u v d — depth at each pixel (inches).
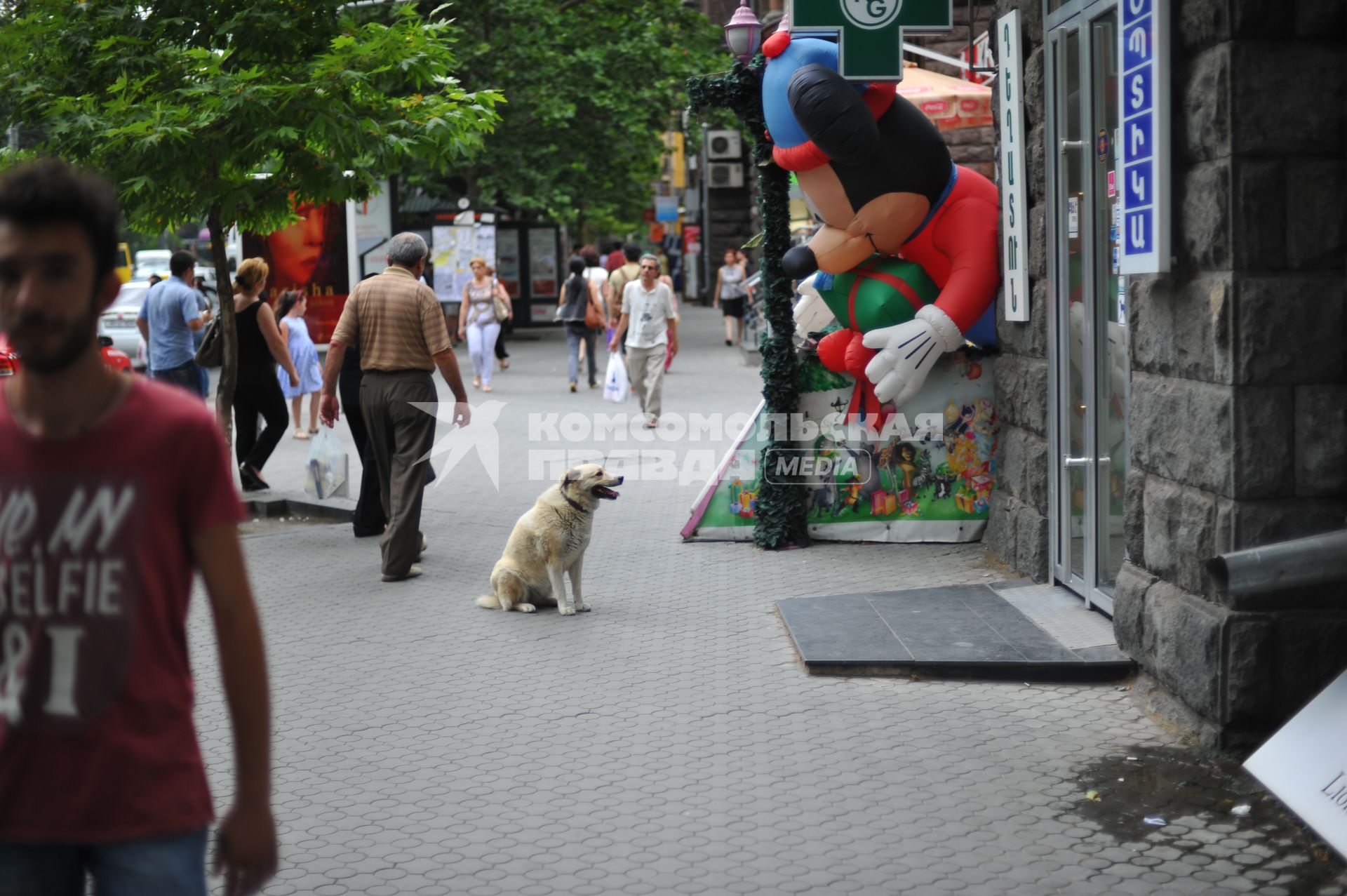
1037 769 194.7
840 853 166.9
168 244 2025.1
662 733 215.6
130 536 92.0
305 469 512.4
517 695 238.2
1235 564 174.6
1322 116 187.9
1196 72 196.2
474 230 1114.7
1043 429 296.7
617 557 354.9
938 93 417.4
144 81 367.6
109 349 819.4
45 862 93.2
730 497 370.6
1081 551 283.9
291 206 410.6
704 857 166.9
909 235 329.1
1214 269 194.4
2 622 92.5
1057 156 284.5
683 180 2352.4
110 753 91.2
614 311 799.1
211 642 278.5
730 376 844.0
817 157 315.3
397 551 329.1
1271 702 192.1
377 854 170.2
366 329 331.3
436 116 395.9
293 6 394.6
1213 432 195.8
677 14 1251.2
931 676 239.0
